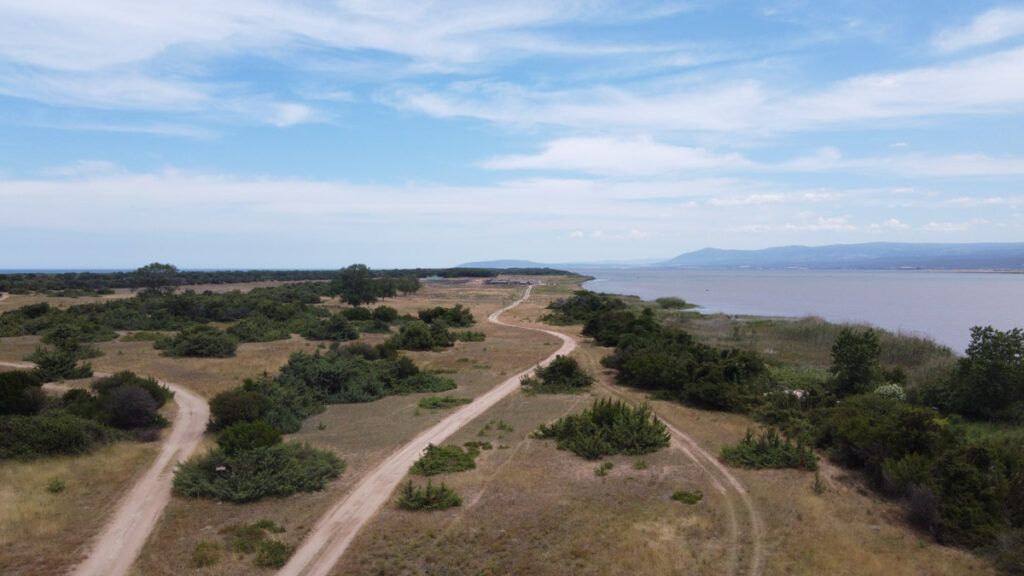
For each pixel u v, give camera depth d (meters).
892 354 47.84
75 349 45.09
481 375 42.44
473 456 23.47
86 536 15.77
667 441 25.17
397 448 24.66
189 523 16.77
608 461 23.03
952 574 14.41
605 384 39.50
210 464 19.95
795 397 30.88
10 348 47.25
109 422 25.94
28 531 15.78
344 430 27.80
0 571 13.72
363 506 18.28
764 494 19.27
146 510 17.64
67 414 24.73
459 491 19.47
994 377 28.47
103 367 40.81
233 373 39.84
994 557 15.20
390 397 35.78
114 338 54.59
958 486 17.22
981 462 18.33
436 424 28.78
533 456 23.56
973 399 29.09
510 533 16.22
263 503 18.41
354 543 15.63
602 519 17.14
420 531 16.31
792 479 21.06
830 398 30.28
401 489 19.55
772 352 51.47
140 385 30.47
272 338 56.66
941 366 40.03
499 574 14.09
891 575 14.24
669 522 17.00
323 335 57.72
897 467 19.30
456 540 15.80
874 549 15.66
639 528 16.52
